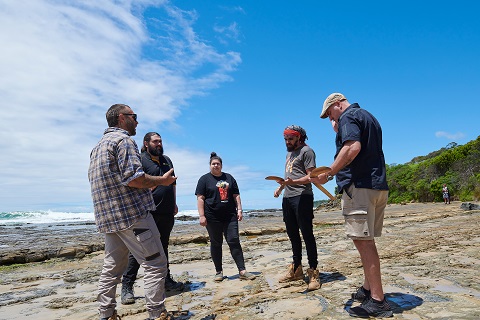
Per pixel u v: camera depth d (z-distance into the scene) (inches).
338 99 132.2
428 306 122.8
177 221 1403.8
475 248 250.7
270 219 1051.9
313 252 164.2
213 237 201.3
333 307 131.6
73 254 359.3
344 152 115.5
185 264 282.4
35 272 287.0
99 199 123.9
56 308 168.7
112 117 132.8
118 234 124.7
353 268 200.7
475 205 704.4
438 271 178.7
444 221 497.7
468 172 1317.7
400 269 186.7
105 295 127.0
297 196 167.8
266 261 262.4
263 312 133.2
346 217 121.1
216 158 203.8
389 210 971.9
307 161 165.8
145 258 125.3
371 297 118.7
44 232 858.1
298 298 147.6
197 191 204.4
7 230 987.3
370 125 119.5
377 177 117.1
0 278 262.1
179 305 153.5
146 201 127.3
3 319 153.8
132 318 140.9
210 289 181.9
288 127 172.9
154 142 180.2
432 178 1470.2
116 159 123.7
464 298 130.7
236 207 206.7
